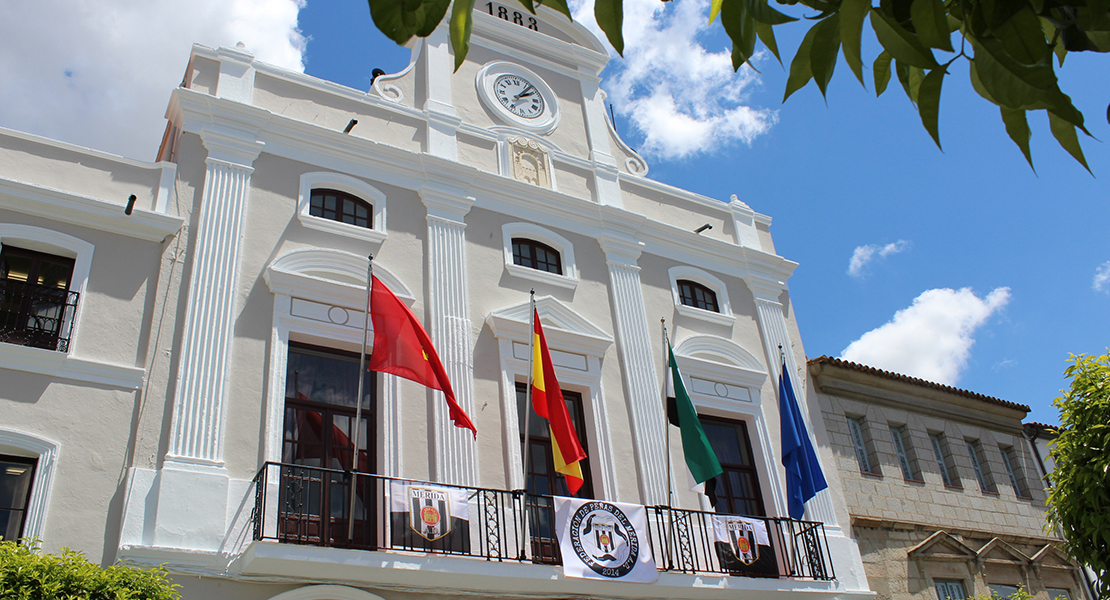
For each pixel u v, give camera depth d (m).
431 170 14.58
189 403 10.75
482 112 16.27
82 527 9.57
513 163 15.85
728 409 15.31
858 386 17.23
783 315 17.52
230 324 11.55
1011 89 2.41
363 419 11.92
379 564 10.19
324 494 10.27
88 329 10.72
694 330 16.09
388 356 11.15
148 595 8.02
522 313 14.06
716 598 12.77
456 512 10.97
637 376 14.63
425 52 16.28
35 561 7.61
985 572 16.23
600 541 11.75
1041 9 2.65
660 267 16.45
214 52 13.79
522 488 12.41
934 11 2.39
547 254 15.41
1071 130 2.60
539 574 11.15
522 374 13.45
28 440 9.71
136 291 11.27
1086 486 11.73
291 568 9.88
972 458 18.17
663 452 14.01
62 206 11.21
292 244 12.73
